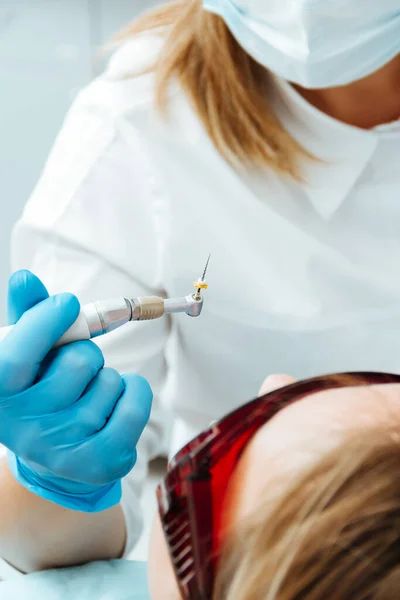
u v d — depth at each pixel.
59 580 0.65
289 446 0.41
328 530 0.36
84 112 0.87
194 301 0.59
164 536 0.43
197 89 0.82
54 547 0.67
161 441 0.97
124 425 0.56
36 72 1.97
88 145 0.83
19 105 1.98
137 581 0.65
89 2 1.93
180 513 0.42
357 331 0.89
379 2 0.68
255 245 0.84
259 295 0.87
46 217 0.81
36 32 1.95
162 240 0.83
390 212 0.83
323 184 0.82
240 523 0.39
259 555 0.37
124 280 0.83
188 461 0.44
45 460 0.55
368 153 0.79
